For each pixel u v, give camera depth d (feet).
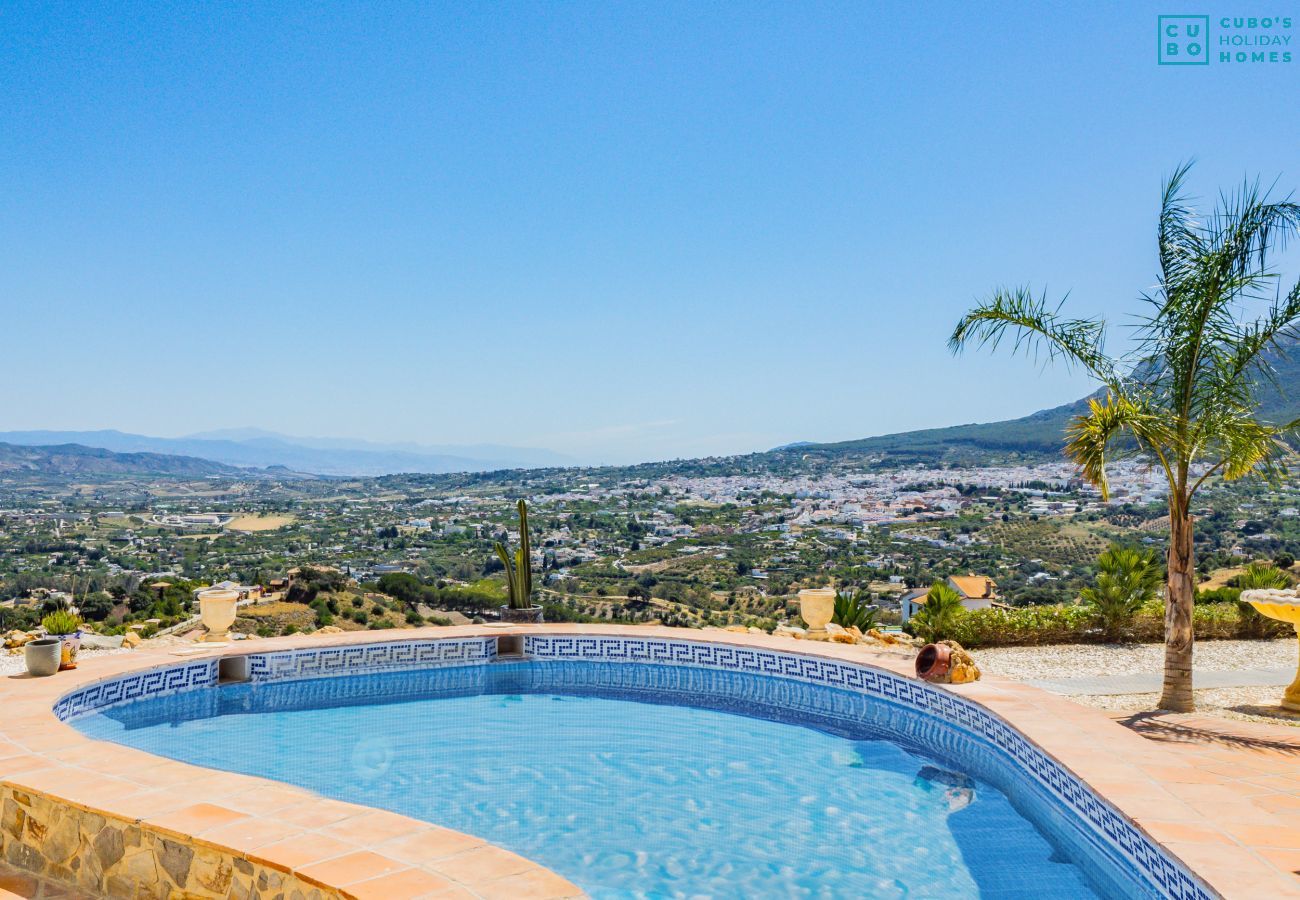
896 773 19.35
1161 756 16.38
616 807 17.17
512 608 36.11
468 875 9.63
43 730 16.61
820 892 13.38
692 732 22.79
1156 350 23.58
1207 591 37.86
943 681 23.49
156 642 34.17
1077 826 15.21
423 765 19.93
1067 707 20.47
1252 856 11.49
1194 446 22.89
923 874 13.97
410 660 31.01
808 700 26.30
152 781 13.02
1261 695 25.68
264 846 10.43
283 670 29.12
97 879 11.78
